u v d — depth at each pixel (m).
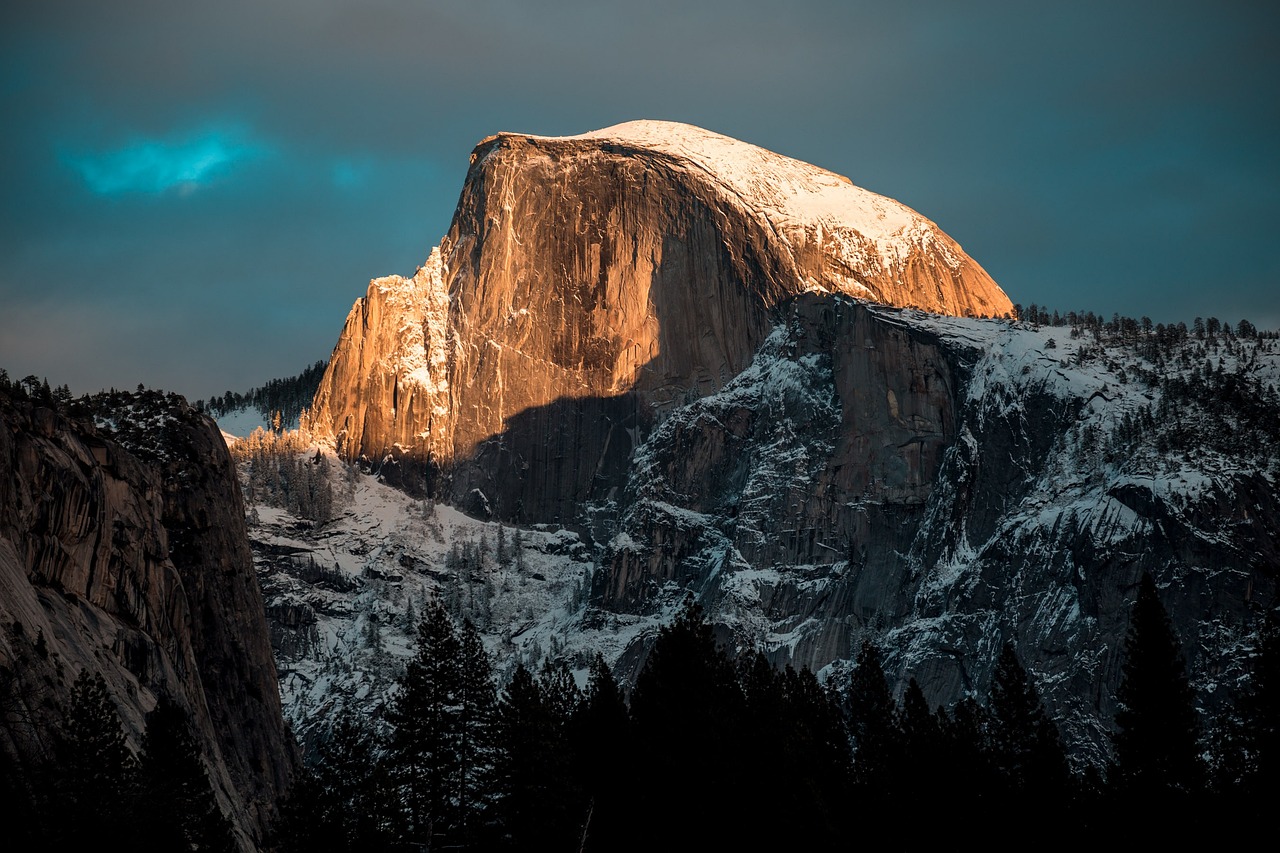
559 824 180.00
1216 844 186.12
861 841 190.62
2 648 151.25
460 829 183.00
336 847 167.62
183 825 161.12
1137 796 192.50
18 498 172.62
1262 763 189.75
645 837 186.25
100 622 182.38
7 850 140.00
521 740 183.88
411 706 186.38
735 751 190.50
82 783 145.62
